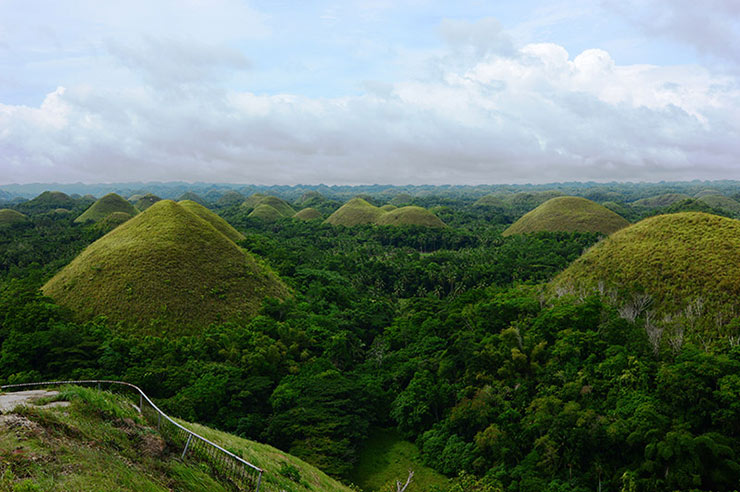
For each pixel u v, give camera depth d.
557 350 34.62
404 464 32.03
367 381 39.06
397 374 40.22
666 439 23.83
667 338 34.31
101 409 13.78
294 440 30.52
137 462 11.52
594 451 26.45
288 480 19.38
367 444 34.56
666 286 40.50
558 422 27.64
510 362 34.91
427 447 32.59
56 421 11.44
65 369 33.31
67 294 47.59
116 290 47.16
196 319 46.12
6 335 38.16
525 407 31.53
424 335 46.56
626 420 26.66
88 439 11.45
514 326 41.66
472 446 30.83
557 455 26.88
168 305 46.28
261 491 14.37
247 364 37.38
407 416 35.59
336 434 31.28
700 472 22.53
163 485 10.93
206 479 12.69
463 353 37.97
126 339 40.19
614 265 47.75
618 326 34.47
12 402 13.25
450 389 36.03
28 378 31.27
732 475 22.42
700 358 28.77
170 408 29.81
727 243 41.56
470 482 27.78
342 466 28.44
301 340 44.25
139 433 13.48
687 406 26.41
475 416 31.69
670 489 22.75
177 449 13.84
